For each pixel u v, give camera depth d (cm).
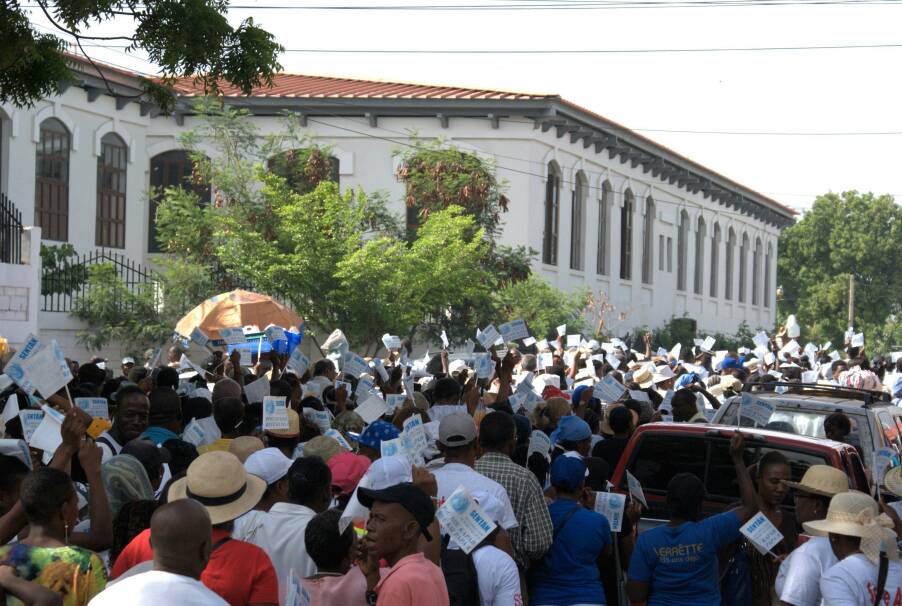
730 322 5991
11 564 477
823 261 8356
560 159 3753
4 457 544
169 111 1477
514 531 684
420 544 512
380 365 1305
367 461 714
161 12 1309
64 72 1365
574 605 685
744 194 5725
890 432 1109
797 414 1112
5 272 1922
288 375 1273
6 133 2878
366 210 2944
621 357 2056
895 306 8319
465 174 3075
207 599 418
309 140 3434
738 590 711
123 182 3319
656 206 4809
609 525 704
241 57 1349
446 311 3008
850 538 559
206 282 2822
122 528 573
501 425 710
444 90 3644
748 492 691
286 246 2838
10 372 642
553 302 3303
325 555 525
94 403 766
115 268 2827
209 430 949
